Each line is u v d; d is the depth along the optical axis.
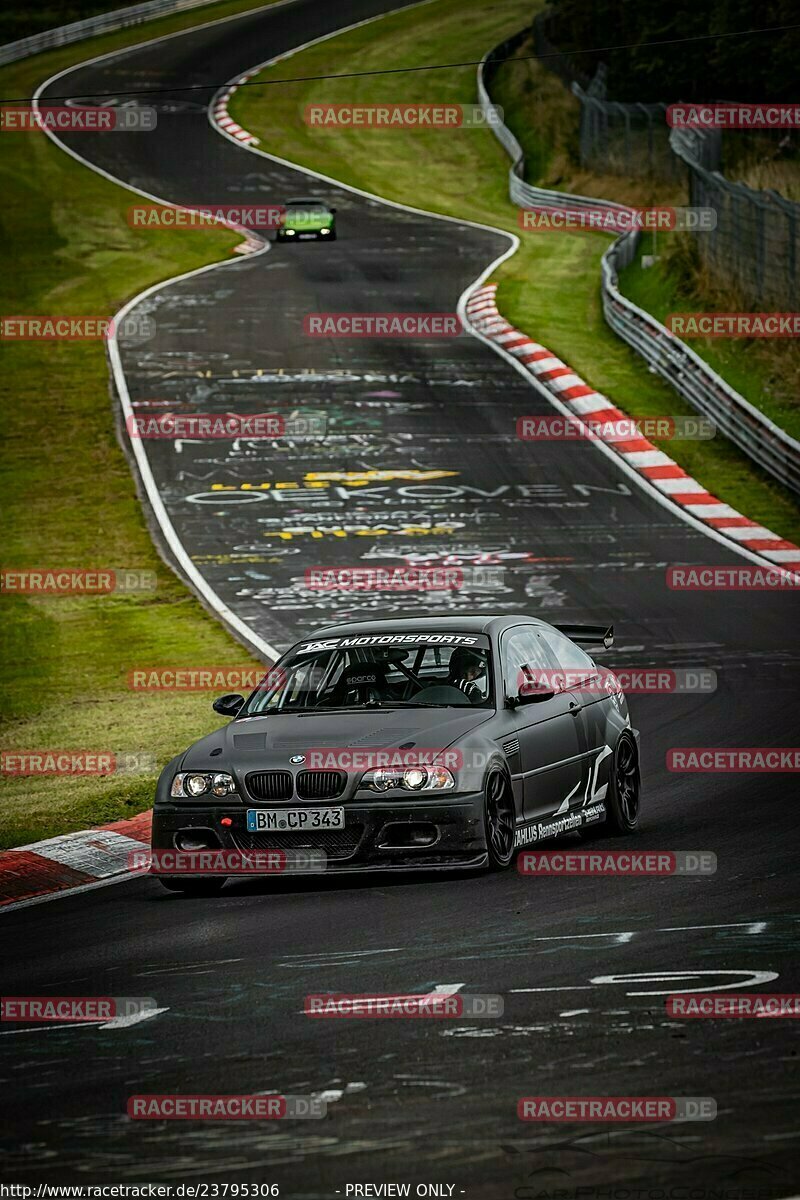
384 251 97.88
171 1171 9.39
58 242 100.31
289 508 51.53
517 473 54.88
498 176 123.19
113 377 70.06
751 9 103.50
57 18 177.12
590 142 117.75
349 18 174.25
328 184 120.19
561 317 78.25
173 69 155.62
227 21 176.75
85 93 146.38
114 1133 10.07
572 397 63.88
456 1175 9.12
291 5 184.38
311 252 98.38
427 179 122.56
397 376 68.69
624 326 72.56
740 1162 9.10
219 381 68.94
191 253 98.25
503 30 162.88
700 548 45.56
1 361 73.44
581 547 46.03
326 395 66.12
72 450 59.59
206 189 117.00
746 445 56.16
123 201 112.38
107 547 48.09
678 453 56.66
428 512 50.53
